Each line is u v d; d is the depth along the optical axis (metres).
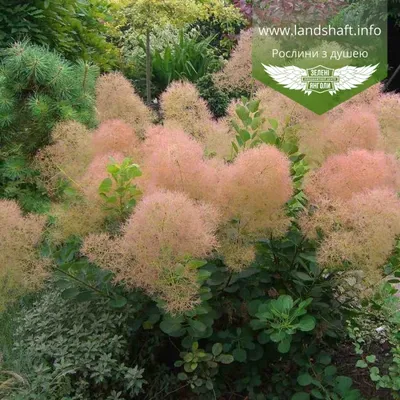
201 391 2.18
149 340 2.38
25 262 2.00
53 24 5.01
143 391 2.14
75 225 2.12
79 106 3.62
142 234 1.77
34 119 3.50
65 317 2.34
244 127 2.39
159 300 1.90
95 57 5.72
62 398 2.07
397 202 1.88
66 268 2.07
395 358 2.25
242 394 2.36
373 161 1.97
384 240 1.83
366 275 1.99
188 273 1.83
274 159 1.88
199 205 1.96
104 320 2.24
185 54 7.75
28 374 2.24
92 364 2.13
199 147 2.13
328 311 2.27
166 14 6.36
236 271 2.04
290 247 2.22
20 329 2.40
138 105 2.64
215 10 6.90
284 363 2.37
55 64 3.59
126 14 6.43
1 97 3.43
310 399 2.23
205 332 2.09
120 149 2.31
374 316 2.59
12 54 3.67
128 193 2.11
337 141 2.21
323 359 2.20
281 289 2.30
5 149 3.54
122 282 2.04
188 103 2.55
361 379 2.46
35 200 3.47
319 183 2.03
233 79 2.72
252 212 1.97
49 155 2.46
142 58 7.65
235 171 1.92
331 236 1.91
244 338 2.19
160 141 2.19
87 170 2.24
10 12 4.64
